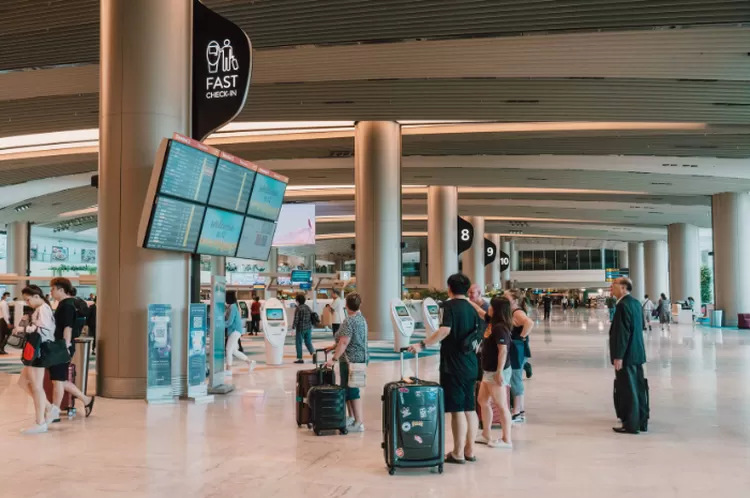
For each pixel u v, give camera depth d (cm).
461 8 1200
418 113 1889
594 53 1387
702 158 2498
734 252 3319
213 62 1043
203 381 975
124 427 754
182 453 626
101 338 986
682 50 1346
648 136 2150
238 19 1283
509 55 1423
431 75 1566
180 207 962
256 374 1312
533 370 1352
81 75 1658
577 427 760
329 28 1312
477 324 595
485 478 538
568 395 1011
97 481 529
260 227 1230
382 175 2214
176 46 1010
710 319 3362
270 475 548
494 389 654
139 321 971
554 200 3912
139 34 988
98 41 1433
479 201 4056
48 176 3003
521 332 786
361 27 1301
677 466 578
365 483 524
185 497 487
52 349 735
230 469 567
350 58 1470
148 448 646
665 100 1695
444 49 1404
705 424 778
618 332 725
